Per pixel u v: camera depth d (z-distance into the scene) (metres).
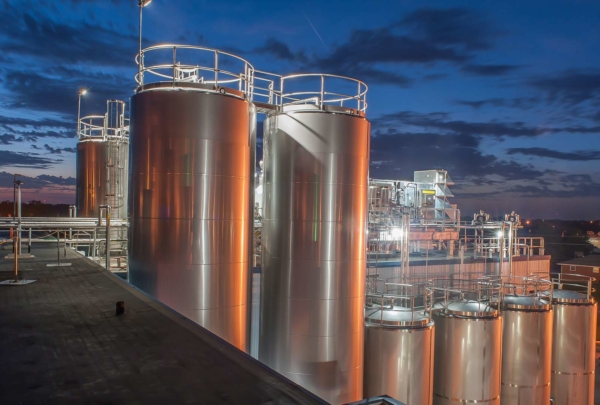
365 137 14.68
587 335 21.25
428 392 15.22
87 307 9.55
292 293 14.19
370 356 15.14
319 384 14.06
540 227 134.38
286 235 14.29
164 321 8.45
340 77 14.62
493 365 16.86
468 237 27.95
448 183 32.97
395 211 25.56
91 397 5.14
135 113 13.24
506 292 25.62
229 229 13.23
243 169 13.57
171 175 12.72
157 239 12.77
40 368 6.04
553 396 21.34
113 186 25.20
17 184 18.19
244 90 14.76
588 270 55.44
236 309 13.41
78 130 27.36
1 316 8.77
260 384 5.53
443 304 18.12
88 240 22.52
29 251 18.80
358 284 14.55
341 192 14.14
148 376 5.78
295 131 14.19
